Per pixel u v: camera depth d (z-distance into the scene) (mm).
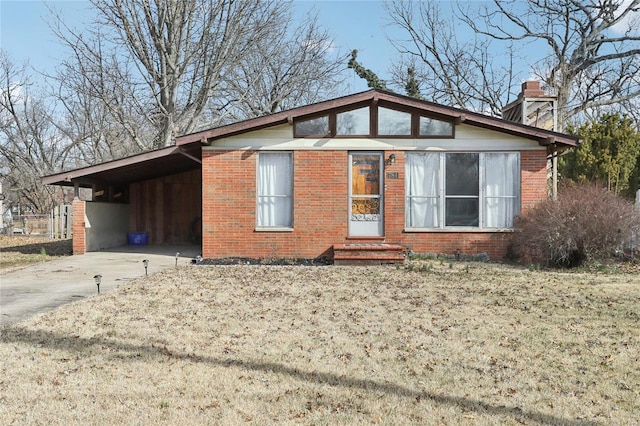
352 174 15062
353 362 6062
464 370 5852
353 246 13969
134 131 28812
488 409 4840
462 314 8312
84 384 5305
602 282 11133
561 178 18641
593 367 5961
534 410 4820
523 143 14930
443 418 4625
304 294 9828
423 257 14758
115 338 6887
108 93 28203
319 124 14969
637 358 6254
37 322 7680
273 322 7773
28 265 14719
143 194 21750
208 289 10305
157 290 10188
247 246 14961
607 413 4766
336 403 4934
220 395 5074
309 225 14930
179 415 4613
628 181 19062
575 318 8070
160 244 21391
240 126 14641
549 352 6465
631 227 13023
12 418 4508
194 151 15883
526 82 18828
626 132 18703
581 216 12984
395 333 7234
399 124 14992
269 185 15070
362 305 8922
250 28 28438
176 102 27609
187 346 6586
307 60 35406
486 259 14836
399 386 5363
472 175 15086
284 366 5902
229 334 7129
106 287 10797
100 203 18844
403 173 14930
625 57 30953
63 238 26516
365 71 36000
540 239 13234
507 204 15039
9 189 37781
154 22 26234
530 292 10039
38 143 39062
